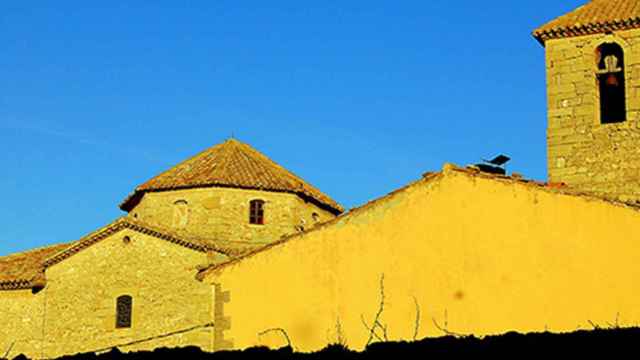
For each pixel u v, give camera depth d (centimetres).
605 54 3459
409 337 2300
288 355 1661
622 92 3488
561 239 2198
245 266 2495
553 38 3472
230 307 2478
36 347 4641
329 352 1631
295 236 2469
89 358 1844
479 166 2539
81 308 4638
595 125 3372
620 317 2116
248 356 1684
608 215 2167
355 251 2403
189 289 4516
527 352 1501
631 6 3447
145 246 4631
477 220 2294
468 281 2272
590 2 3562
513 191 2267
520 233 2241
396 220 2378
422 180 2372
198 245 4566
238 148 5444
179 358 1733
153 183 5169
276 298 2448
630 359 1439
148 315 4553
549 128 3422
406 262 2345
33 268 4806
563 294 2172
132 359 1780
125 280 4622
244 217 5075
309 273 2433
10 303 4725
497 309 2230
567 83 3431
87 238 4678
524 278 2216
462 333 2247
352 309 2373
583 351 1470
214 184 5059
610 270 2142
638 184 3278
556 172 3384
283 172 5456
